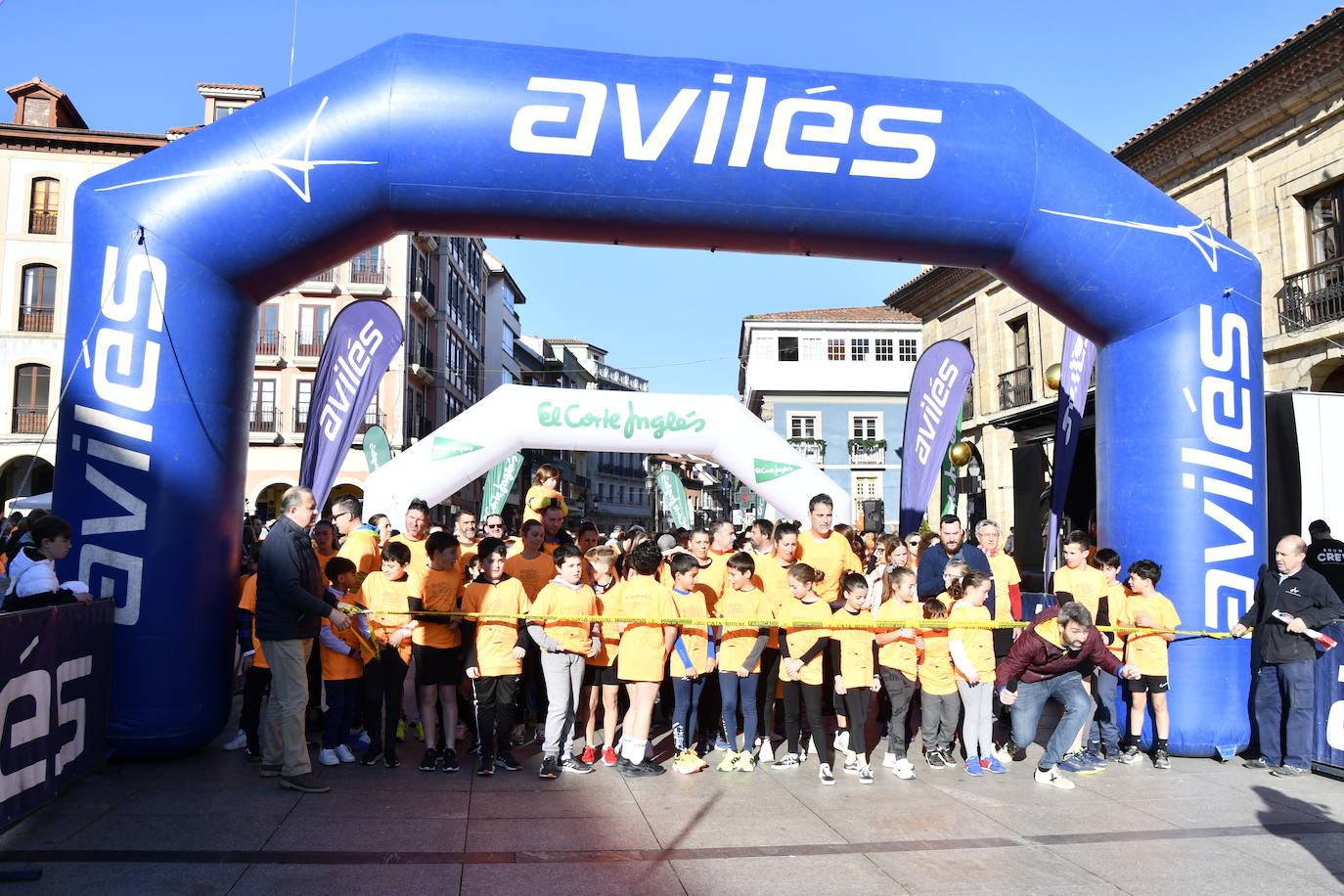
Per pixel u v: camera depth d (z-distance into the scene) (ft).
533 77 20.06
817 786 19.38
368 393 29.37
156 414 19.16
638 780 19.71
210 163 19.63
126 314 19.29
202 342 19.71
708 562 24.30
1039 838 15.78
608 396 33.60
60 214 97.86
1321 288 44.27
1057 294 22.63
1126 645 21.95
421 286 117.08
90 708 17.57
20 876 12.81
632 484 269.85
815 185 20.80
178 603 19.08
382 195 20.15
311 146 19.66
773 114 20.49
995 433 75.36
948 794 18.80
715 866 14.16
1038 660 19.56
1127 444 22.75
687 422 33.71
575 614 20.12
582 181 20.27
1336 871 14.25
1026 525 44.11
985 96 21.83
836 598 24.43
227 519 20.13
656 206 20.72
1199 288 22.27
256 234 19.77
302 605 17.81
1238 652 21.83
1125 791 19.06
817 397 141.79
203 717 19.39
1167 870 14.24
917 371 33.50
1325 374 44.75
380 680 20.53
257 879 13.12
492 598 20.33
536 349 212.02
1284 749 21.09
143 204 19.52
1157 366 22.38
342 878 13.25
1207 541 21.94
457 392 138.10
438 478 32.63
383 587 20.65
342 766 20.29
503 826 15.99
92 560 18.78
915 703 27.91
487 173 20.02
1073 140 22.09
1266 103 46.24
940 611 22.06
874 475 139.95
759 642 21.16
